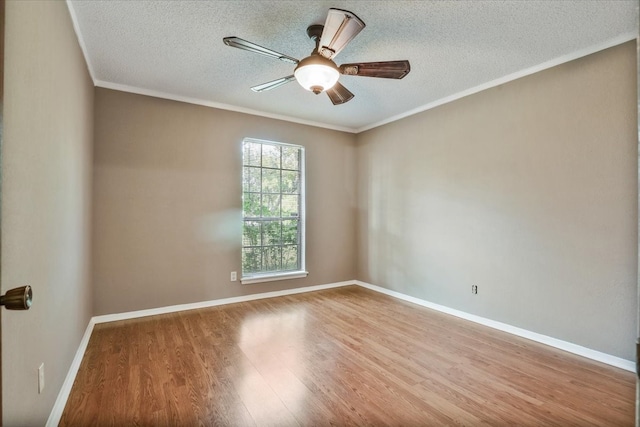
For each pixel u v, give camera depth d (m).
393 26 2.23
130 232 3.32
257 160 4.21
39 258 1.42
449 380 2.13
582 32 2.29
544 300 2.75
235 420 1.71
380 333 2.96
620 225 2.33
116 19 2.16
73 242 2.19
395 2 1.98
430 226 3.79
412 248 4.03
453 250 3.52
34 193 1.36
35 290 1.37
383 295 4.35
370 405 1.85
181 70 2.94
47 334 1.54
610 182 2.38
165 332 2.94
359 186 4.95
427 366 2.32
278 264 4.37
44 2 1.50
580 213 2.54
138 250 3.36
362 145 4.89
